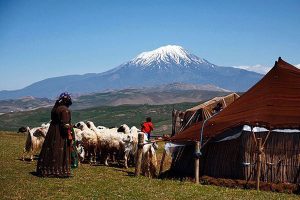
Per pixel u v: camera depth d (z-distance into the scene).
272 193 17.12
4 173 19.12
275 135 18.45
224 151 19.67
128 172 21.98
